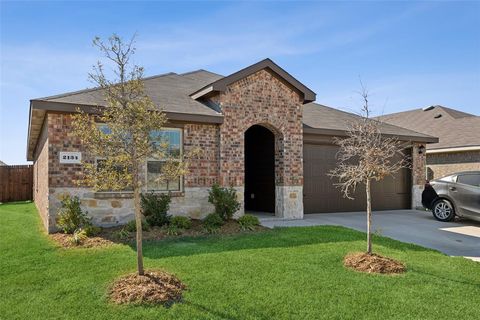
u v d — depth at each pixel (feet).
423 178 49.01
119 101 17.13
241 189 35.47
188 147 33.37
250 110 36.04
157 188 32.24
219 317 13.80
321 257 21.76
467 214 35.91
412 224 35.83
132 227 27.99
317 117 45.73
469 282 18.10
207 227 29.91
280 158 38.29
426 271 19.72
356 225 34.58
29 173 71.41
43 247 23.71
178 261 20.43
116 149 16.84
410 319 13.91
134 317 13.67
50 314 13.91
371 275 18.80
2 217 40.75
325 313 14.29
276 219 37.22
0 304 14.75
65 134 28.27
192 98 38.06
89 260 20.65
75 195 28.58
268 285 16.99
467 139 56.44
